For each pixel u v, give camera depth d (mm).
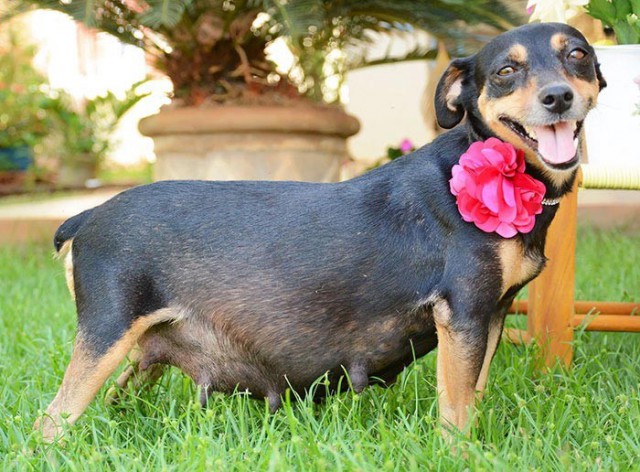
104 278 1210
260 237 1220
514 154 1180
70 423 1200
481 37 2244
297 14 1860
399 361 1254
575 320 1457
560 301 1437
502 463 1079
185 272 1220
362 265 1204
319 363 1236
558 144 1156
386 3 2131
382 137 3639
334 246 1209
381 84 3590
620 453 1164
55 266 2391
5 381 1400
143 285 1215
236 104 2109
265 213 1229
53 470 1133
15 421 1235
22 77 4590
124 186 4695
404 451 1118
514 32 1198
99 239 1224
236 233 1224
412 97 3566
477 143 1193
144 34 2213
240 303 1220
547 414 1255
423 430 1223
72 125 4656
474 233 1174
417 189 1205
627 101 1335
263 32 2148
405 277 1198
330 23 2148
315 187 1250
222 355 1239
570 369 1411
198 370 1252
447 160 1214
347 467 1096
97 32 2217
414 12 2166
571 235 1429
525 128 1173
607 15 1393
